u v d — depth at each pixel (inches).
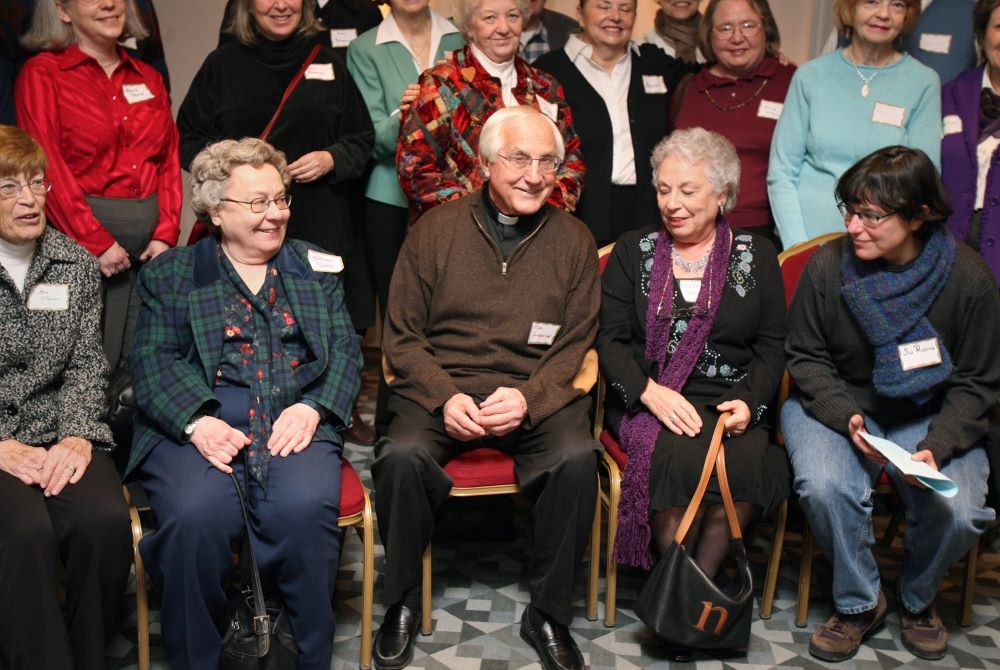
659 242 99.7
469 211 97.2
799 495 90.9
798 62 186.9
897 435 94.3
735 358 97.3
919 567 91.4
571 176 115.5
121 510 80.4
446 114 113.2
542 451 90.3
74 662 80.0
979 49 121.0
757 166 126.3
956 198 119.2
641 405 96.2
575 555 87.8
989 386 90.7
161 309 88.7
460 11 116.8
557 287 96.0
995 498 93.3
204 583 80.3
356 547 110.0
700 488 87.4
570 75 126.6
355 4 146.0
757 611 99.5
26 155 83.0
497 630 94.0
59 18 107.3
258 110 119.8
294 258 92.6
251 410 86.8
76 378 89.4
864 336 93.7
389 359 96.7
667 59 134.5
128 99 111.9
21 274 87.6
